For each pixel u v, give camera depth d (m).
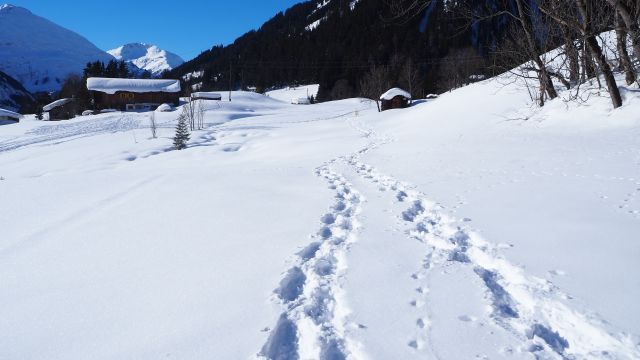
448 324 3.32
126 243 5.83
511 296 3.87
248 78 145.25
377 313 3.52
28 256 5.51
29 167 27.30
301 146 24.33
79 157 30.05
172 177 11.59
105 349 3.20
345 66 112.12
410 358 2.92
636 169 8.19
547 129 15.88
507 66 21.39
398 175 10.08
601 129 13.93
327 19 152.50
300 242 5.42
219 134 39.97
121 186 10.63
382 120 35.31
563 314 3.36
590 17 9.97
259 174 11.59
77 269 4.95
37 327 3.60
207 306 3.78
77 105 72.94
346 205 7.59
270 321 3.46
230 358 2.98
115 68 113.44
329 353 3.03
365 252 4.93
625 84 15.83
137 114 59.19
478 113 22.55
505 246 4.83
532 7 16.94
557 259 4.35
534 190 7.30
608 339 2.99
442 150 14.08
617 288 3.65
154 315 3.69
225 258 4.99
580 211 5.92
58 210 8.22
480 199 7.02
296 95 118.81
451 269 4.38
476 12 13.05
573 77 18.45
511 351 2.97
